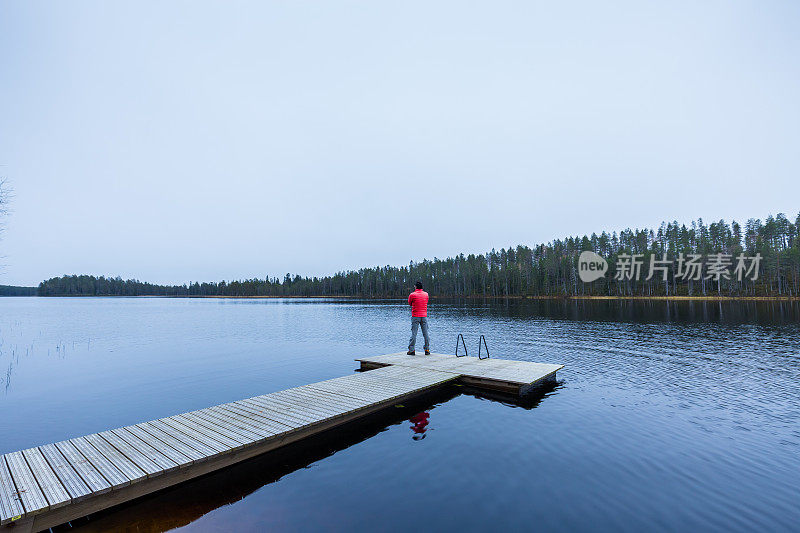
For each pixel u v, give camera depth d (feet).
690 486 21.34
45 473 20.70
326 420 30.01
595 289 411.95
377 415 34.73
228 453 24.11
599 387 44.86
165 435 26.43
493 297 454.40
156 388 47.62
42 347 85.40
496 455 25.68
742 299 286.25
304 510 19.24
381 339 95.25
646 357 64.69
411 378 43.42
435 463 24.54
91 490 18.83
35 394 45.32
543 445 27.35
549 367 49.26
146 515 19.04
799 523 17.79
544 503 19.54
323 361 65.31
